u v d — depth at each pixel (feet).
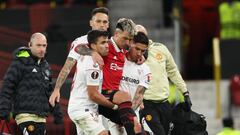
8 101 77.51
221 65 129.08
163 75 83.56
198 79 145.28
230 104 124.26
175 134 84.33
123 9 139.74
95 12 77.15
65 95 103.40
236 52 129.08
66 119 102.58
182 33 135.23
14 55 79.00
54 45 128.57
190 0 143.95
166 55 83.92
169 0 139.13
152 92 82.94
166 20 139.03
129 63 74.54
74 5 133.69
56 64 128.16
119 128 74.43
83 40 76.64
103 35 71.77
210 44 144.36
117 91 71.36
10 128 84.02
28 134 78.33
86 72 71.56
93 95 71.26
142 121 82.58
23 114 78.28
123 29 72.79
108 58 73.05
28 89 78.43
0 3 138.62
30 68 78.59
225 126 86.58
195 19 144.05
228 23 131.85
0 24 131.75
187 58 143.95
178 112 84.17
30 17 132.16
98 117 73.67
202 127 84.28
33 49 78.79
